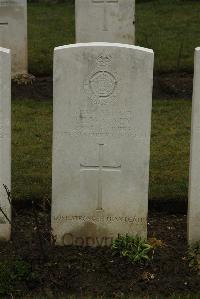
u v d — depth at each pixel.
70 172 3.16
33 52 6.07
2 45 5.35
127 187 3.18
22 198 3.62
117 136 3.12
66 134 3.12
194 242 3.22
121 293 2.93
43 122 4.68
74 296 2.90
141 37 6.50
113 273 3.03
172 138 4.45
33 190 3.71
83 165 3.16
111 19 5.34
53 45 6.28
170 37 6.53
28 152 4.22
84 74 3.05
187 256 3.14
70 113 3.09
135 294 2.93
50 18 7.25
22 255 3.11
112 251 3.16
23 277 2.98
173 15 7.28
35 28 6.86
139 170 3.16
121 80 3.06
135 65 3.04
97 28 5.36
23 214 3.54
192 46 6.25
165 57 5.93
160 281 2.99
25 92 5.21
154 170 3.98
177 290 2.95
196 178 3.16
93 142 3.13
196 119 3.09
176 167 4.03
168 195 3.67
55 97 3.07
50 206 3.55
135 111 3.09
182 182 3.83
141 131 3.11
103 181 3.18
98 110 3.09
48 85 5.36
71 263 3.09
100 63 3.04
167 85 5.34
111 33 5.37
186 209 3.62
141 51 3.03
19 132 4.51
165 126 4.63
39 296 2.91
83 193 3.19
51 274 3.00
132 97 3.08
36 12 7.49
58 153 3.14
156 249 3.18
